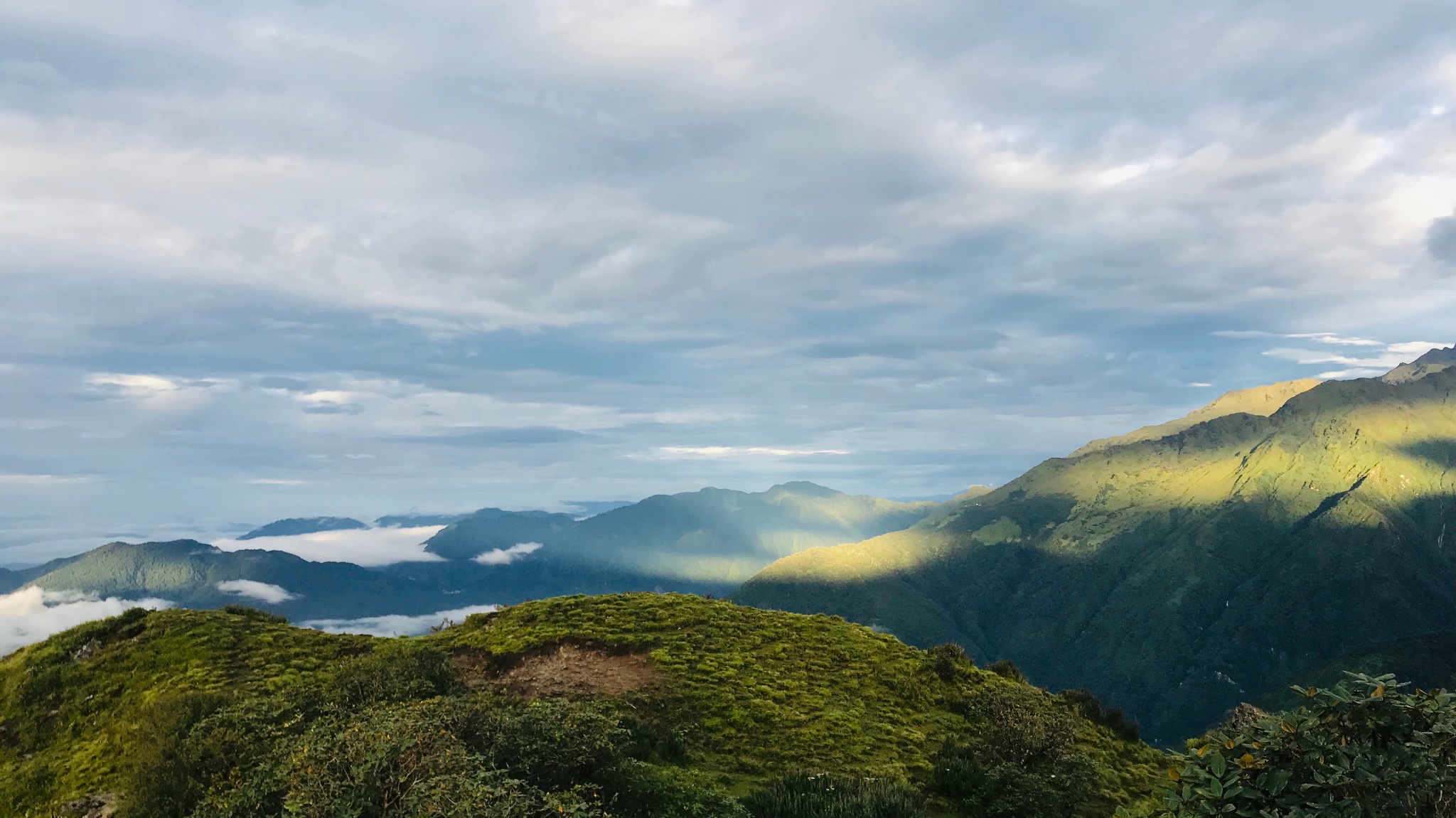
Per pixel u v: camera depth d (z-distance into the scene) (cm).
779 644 3045
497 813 1016
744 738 2273
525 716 1549
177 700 2041
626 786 1491
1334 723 738
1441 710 700
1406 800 674
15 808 1980
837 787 1797
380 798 1064
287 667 2667
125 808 1616
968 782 2012
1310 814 660
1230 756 760
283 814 1089
